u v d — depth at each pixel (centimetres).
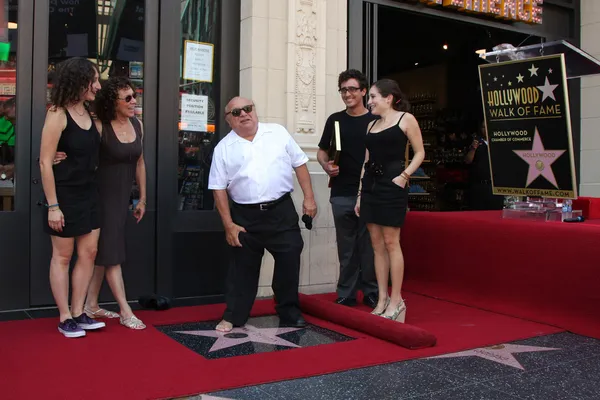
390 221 419
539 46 480
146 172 498
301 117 534
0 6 450
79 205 379
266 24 523
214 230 523
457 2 633
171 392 287
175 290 508
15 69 454
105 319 432
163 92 503
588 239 425
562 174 471
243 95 529
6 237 449
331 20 557
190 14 518
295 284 426
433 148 991
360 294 541
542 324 446
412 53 991
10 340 375
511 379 324
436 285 544
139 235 495
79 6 478
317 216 541
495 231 491
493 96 503
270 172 411
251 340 389
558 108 462
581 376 331
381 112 428
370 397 292
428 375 327
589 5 756
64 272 387
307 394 294
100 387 292
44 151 367
